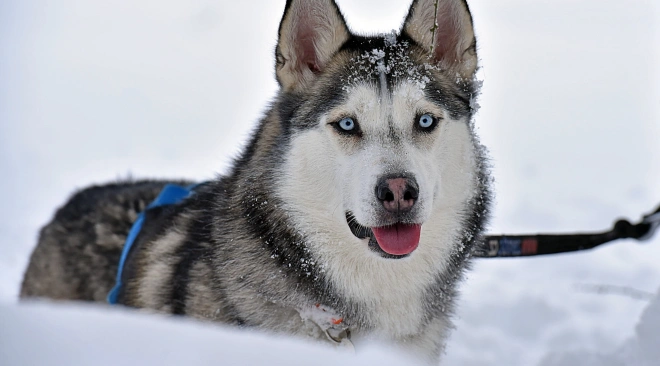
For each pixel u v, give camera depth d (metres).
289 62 2.79
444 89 2.76
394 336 2.66
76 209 3.72
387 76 2.64
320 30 2.81
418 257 2.66
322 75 2.77
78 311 1.32
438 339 2.80
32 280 3.63
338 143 2.60
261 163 2.72
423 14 2.84
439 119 2.66
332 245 2.60
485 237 3.16
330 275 2.61
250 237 2.67
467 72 2.86
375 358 1.38
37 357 1.10
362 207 2.45
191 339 1.25
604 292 4.47
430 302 2.71
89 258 3.41
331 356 1.33
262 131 2.85
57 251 3.57
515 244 3.21
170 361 1.15
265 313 2.60
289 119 2.74
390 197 2.42
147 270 3.01
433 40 2.81
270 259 2.61
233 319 2.63
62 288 3.44
